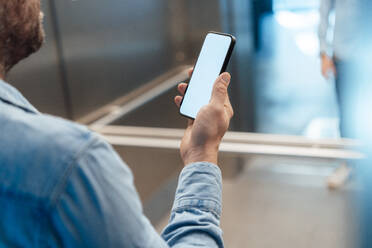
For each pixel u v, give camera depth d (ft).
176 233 2.19
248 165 7.72
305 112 8.64
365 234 4.52
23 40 1.98
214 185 2.33
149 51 8.20
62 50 7.35
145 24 8.05
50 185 1.63
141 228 1.76
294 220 7.39
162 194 7.48
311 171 7.38
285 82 9.17
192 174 2.35
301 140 6.55
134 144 7.30
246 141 6.81
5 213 1.66
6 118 1.74
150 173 7.38
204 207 2.27
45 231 1.65
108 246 1.67
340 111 6.82
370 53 4.65
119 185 1.73
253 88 8.87
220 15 8.08
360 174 4.49
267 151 6.60
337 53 6.90
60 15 7.25
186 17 8.16
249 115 8.84
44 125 1.72
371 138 4.46
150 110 8.33
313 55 9.60
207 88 3.03
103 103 8.01
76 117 7.70
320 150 6.46
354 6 6.55
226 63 3.02
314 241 6.98
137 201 1.79
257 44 10.01
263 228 7.45
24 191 1.63
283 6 9.95
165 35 8.21
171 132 7.39
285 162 6.94
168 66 8.32
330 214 7.21
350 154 6.27
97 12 7.68
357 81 4.67
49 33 7.16
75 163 1.65
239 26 8.30
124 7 7.90
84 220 1.65
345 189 6.93
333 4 6.78
